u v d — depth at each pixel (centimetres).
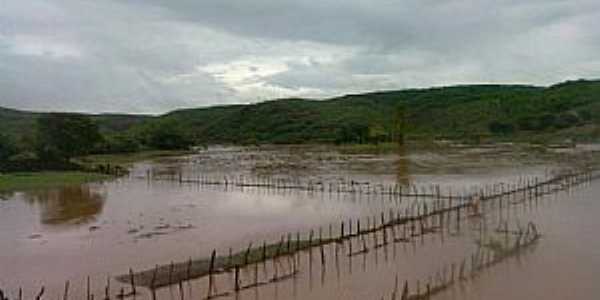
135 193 8406
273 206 6900
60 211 6794
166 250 4656
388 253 4316
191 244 4856
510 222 5381
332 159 13550
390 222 5166
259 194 8050
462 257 4162
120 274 3953
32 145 13325
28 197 8056
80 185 9456
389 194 7444
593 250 4300
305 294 3428
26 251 4753
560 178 8262
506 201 6569
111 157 15675
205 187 9031
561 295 3344
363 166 11488
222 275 3825
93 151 16050
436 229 5088
